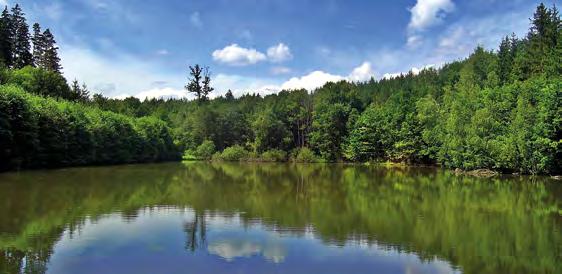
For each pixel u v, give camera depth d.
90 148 84.38
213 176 66.00
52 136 72.50
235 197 41.69
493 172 69.75
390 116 106.38
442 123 87.81
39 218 29.45
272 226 28.48
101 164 91.69
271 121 125.12
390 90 156.00
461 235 26.47
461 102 81.62
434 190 48.31
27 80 96.94
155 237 25.12
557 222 30.41
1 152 60.62
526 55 98.12
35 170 66.75
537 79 75.69
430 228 28.27
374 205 37.25
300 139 130.38
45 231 25.97
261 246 23.55
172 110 176.00
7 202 35.19
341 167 94.06
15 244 22.97
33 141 65.69
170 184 52.66
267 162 117.00
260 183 55.69
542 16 114.19
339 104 118.38
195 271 19.36
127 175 63.88
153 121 118.75
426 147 94.75
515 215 32.94
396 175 70.38
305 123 130.50
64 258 20.80
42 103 74.44
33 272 18.77
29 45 118.75
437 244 24.34
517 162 66.62
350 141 111.81
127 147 100.44
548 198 41.81
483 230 27.86
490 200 40.50
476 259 21.69
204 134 133.62
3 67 93.25
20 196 38.44
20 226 26.94
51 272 18.84
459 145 76.19
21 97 64.25
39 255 21.19
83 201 37.12
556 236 26.38
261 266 20.20
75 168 75.50
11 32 113.62
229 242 24.28
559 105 62.88
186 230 27.02
